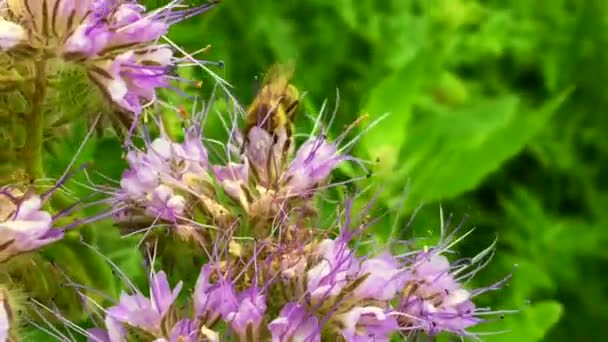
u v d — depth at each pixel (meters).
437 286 0.22
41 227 0.20
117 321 0.20
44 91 0.21
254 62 0.37
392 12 0.43
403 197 0.24
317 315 0.21
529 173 0.44
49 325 0.21
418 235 0.25
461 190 0.26
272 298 0.21
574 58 0.47
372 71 0.39
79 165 0.23
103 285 0.22
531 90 0.47
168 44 0.24
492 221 0.41
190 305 0.21
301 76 0.38
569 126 0.46
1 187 0.21
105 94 0.21
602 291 0.41
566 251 0.41
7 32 0.21
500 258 0.38
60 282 0.21
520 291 0.38
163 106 0.24
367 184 0.25
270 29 0.38
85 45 0.21
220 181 0.23
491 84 0.47
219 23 0.37
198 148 0.23
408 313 0.22
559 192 0.44
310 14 0.42
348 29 0.41
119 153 0.24
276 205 0.22
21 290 0.20
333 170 0.25
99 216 0.22
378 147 0.27
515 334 0.27
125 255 0.24
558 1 0.48
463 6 0.43
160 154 0.23
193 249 0.22
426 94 0.36
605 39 0.47
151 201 0.22
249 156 0.23
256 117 0.23
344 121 0.31
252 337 0.20
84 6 0.21
